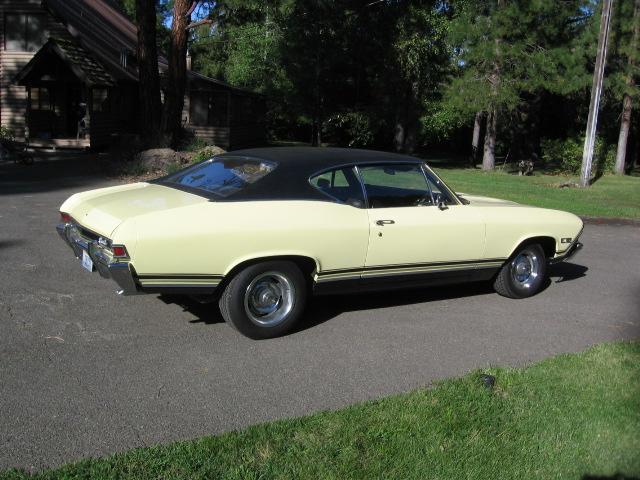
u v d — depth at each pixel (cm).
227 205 507
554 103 3225
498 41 2325
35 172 1570
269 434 361
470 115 2859
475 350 529
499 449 357
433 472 332
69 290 632
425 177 616
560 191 1838
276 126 4188
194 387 431
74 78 2142
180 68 1850
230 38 3925
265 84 3359
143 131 1881
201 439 353
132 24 3158
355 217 555
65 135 2366
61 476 311
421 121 2869
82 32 2322
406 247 585
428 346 533
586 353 519
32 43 2322
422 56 2689
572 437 375
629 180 2403
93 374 444
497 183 1964
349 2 2647
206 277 497
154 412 392
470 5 2405
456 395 421
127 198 540
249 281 513
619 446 368
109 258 485
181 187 566
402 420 383
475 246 633
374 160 588
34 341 499
